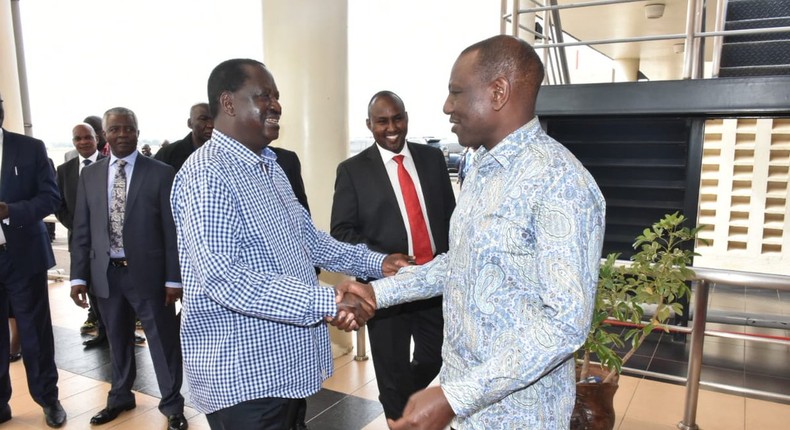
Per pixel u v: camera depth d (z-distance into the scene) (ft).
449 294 3.92
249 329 4.55
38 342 8.64
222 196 4.33
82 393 10.02
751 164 18.54
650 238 7.44
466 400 3.18
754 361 11.92
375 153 7.74
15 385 10.38
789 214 18.35
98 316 12.44
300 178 9.23
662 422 8.81
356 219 7.65
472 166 4.12
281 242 4.75
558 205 3.28
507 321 3.48
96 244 8.63
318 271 8.77
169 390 8.50
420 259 7.59
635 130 12.98
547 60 14.49
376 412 9.05
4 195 8.11
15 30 18.38
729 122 18.56
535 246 3.40
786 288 7.23
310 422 8.73
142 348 12.28
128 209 8.23
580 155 13.65
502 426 3.68
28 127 18.85
